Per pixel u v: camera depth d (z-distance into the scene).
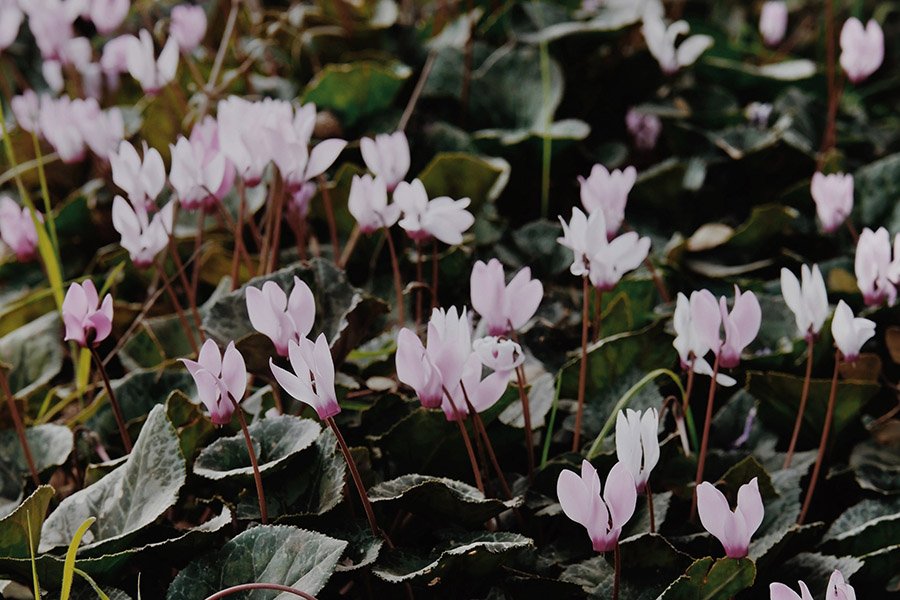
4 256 0.91
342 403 0.74
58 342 0.81
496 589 0.67
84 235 0.92
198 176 0.73
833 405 0.72
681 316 0.69
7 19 0.90
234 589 0.62
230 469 0.68
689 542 0.70
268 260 0.84
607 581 0.67
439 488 0.66
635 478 0.63
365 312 0.73
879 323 0.82
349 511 0.68
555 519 0.71
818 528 0.70
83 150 0.84
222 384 0.64
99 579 0.65
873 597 0.71
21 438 0.72
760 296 0.83
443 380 0.65
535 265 0.86
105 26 0.90
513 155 0.91
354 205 0.73
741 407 0.77
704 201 0.92
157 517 0.65
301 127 0.73
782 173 0.94
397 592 0.67
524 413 0.71
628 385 0.75
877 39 0.86
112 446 0.75
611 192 0.74
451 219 0.72
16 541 0.65
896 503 0.72
